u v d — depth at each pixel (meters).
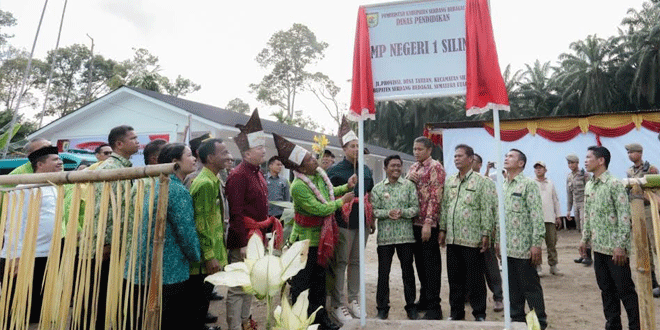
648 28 30.59
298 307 0.99
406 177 4.60
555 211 6.64
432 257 4.21
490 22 3.36
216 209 3.27
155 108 14.59
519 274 3.88
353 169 4.58
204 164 3.28
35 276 3.68
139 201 2.12
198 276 3.16
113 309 2.06
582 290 5.54
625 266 3.43
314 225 3.85
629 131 9.83
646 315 1.68
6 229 2.25
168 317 2.61
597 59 31.66
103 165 3.33
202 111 14.67
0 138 6.17
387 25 3.60
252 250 1.02
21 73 34.56
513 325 3.36
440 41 3.50
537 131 10.52
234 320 3.49
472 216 4.05
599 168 3.70
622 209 3.41
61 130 15.88
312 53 44.41
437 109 34.88
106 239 2.69
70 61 36.50
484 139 10.82
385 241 4.30
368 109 3.57
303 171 3.76
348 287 4.52
